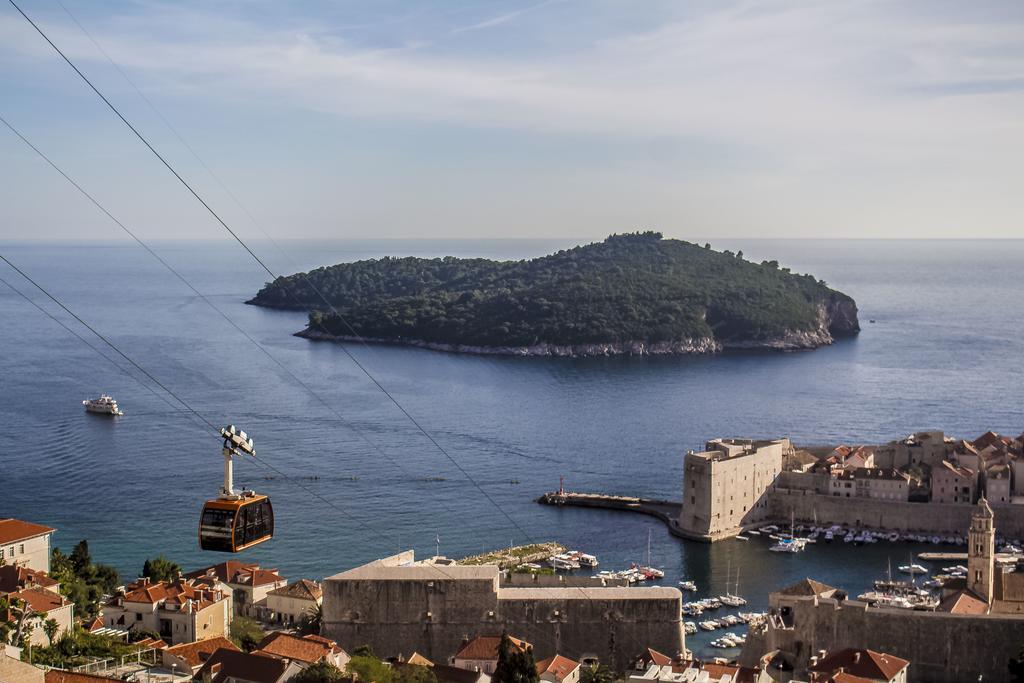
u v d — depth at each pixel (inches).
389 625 7839.6
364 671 6181.1
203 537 3695.9
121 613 7539.4
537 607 7805.1
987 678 6963.6
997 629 6988.2
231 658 6146.7
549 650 7746.1
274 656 6289.4
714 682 5999.0
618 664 7716.5
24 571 7180.1
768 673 6560.0
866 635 7145.7
